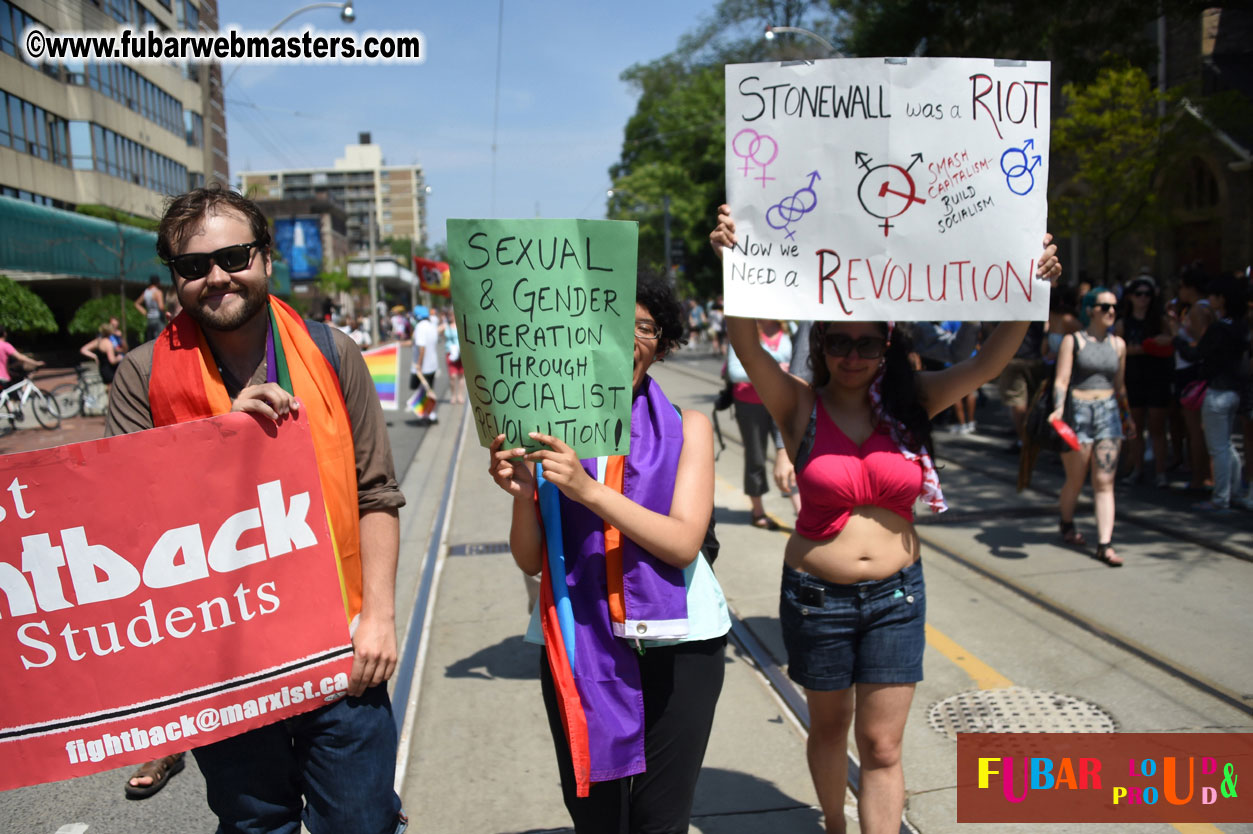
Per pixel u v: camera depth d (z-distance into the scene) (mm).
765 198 2586
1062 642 4488
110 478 1881
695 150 43875
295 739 2074
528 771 3496
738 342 2645
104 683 1901
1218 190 16984
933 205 2600
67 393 17016
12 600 1859
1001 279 2631
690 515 2117
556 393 2068
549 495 2211
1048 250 2635
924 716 3789
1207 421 6848
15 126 26438
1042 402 5762
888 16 12266
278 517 1970
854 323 2605
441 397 18172
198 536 1925
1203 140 16422
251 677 1954
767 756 3551
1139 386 7766
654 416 2248
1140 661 4227
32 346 28641
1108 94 15336
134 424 2018
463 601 5512
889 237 2592
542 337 2053
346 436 2062
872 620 2596
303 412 1991
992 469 8844
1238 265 16453
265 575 1964
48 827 3176
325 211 85062
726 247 2582
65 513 1865
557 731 2211
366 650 1981
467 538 7043
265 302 2057
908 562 2609
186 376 1982
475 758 3605
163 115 37312
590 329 2062
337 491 2021
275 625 1969
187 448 1914
